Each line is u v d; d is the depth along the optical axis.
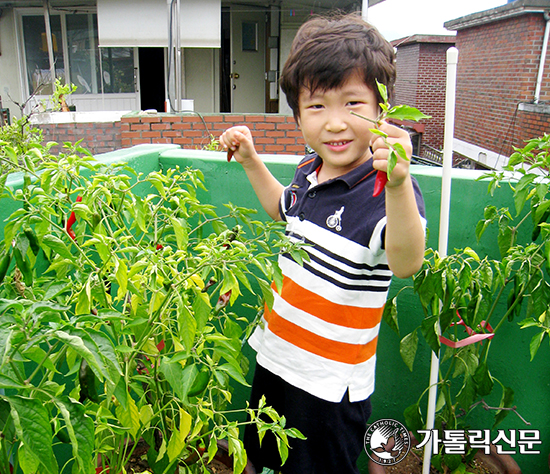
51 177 1.09
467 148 14.96
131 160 1.80
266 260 1.09
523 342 1.74
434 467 1.76
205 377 1.06
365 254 1.21
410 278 1.78
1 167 1.25
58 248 0.99
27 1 10.28
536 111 11.17
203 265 0.99
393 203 1.03
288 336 1.33
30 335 0.77
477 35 14.16
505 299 1.73
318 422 1.30
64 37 10.70
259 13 11.28
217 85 11.59
